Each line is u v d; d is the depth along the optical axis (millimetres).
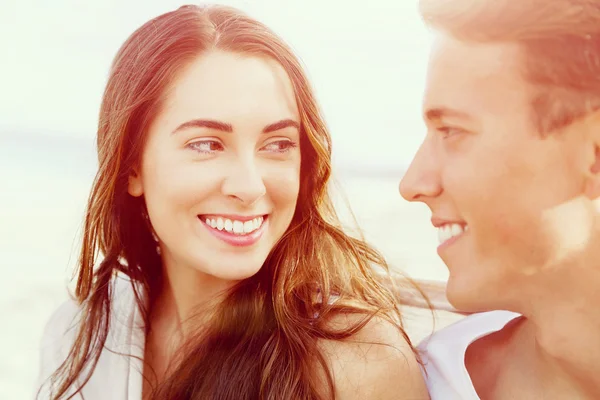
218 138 1430
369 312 1600
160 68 1459
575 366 1104
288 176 1510
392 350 1512
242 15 1518
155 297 1847
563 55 929
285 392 1486
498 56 980
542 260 1042
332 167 1755
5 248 6273
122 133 1559
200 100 1417
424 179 1114
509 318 1429
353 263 1770
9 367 3809
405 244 4762
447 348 1452
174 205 1489
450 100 1035
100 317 1783
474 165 1037
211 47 1436
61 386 1758
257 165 1463
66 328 1954
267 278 1654
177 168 1456
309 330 1571
